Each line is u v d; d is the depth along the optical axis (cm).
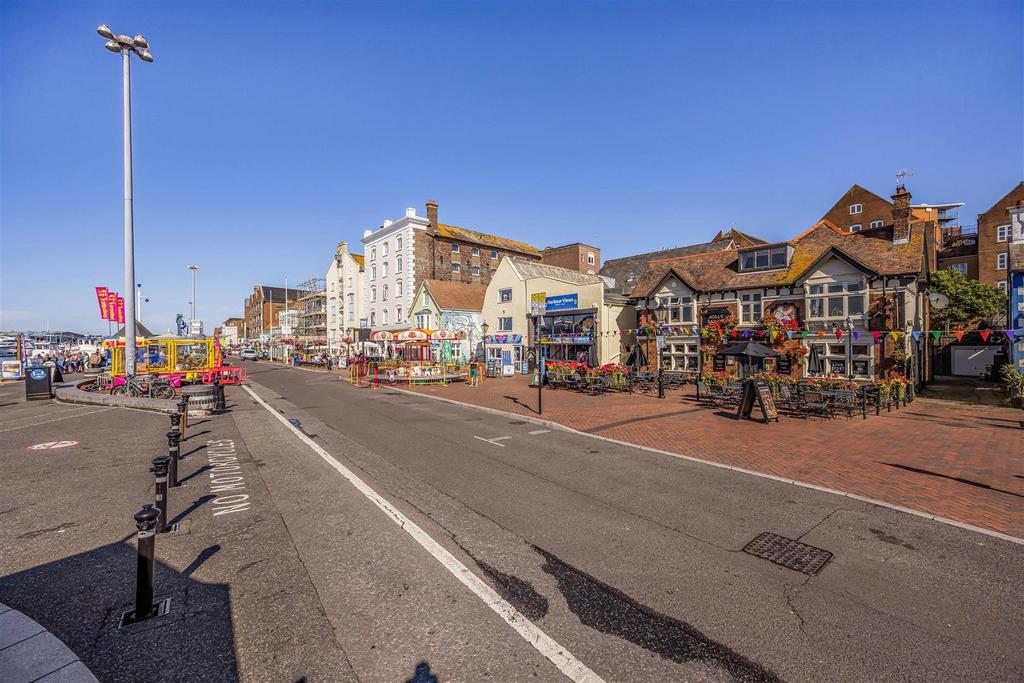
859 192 4784
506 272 3262
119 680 314
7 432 1197
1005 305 3042
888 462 861
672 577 465
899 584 448
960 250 4159
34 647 330
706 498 691
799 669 332
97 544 527
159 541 539
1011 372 1567
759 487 737
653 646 359
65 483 754
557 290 2862
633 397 1811
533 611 405
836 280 1853
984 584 445
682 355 2339
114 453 965
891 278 1728
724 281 2219
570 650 354
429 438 1139
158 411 1550
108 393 1922
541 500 688
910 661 339
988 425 1197
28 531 562
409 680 319
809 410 1385
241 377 2805
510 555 512
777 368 1994
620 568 483
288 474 817
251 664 333
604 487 746
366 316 4978
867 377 1753
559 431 1216
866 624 385
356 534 562
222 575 461
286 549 520
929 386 2138
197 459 924
